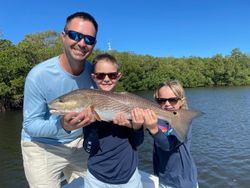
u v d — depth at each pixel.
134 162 0.90
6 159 3.90
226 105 9.49
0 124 6.56
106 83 0.95
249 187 2.72
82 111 0.84
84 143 0.92
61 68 0.99
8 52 9.25
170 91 1.01
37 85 0.98
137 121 0.86
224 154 3.74
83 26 0.93
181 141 0.92
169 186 0.97
